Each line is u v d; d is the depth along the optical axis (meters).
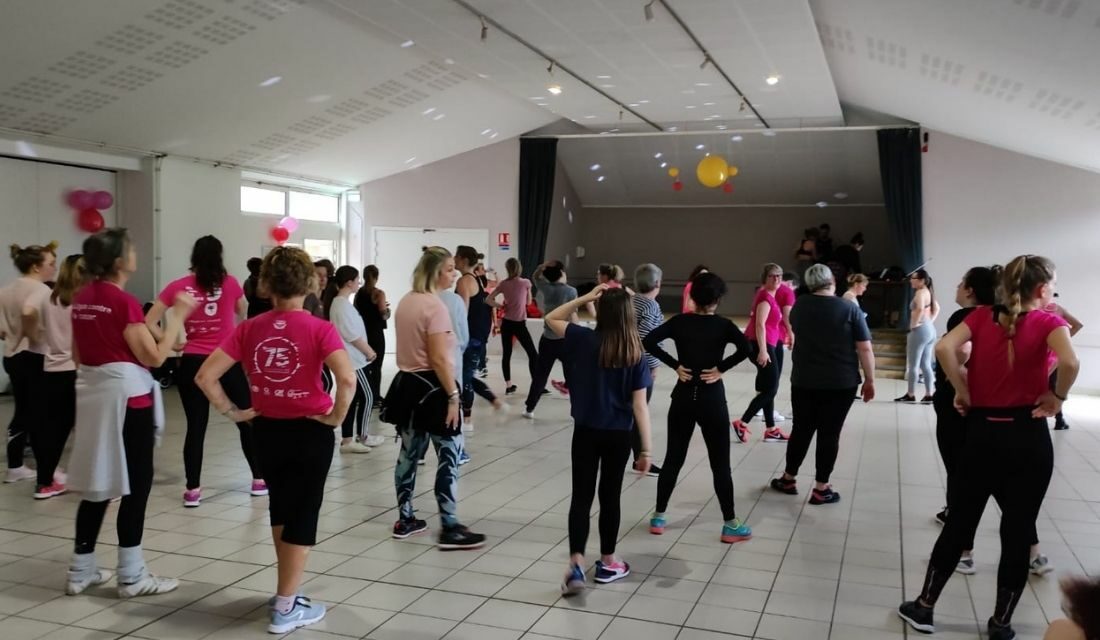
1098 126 8.60
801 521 5.16
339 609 3.76
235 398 5.36
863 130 14.05
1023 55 7.11
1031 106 8.84
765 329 7.12
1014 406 3.44
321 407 3.44
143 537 4.70
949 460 4.51
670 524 5.05
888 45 8.41
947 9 6.59
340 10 7.81
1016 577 3.44
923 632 3.58
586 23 7.99
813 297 5.46
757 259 18.73
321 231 13.96
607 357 3.90
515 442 7.36
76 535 3.87
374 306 8.09
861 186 16.66
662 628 3.60
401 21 8.00
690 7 7.39
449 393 4.48
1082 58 6.55
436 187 14.59
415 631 3.54
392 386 4.59
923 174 12.80
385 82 10.11
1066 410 10.05
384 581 4.09
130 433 3.75
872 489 5.97
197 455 5.29
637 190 18.16
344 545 4.60
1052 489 6.12
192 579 4.09
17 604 3.76
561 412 8.91
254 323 3.48
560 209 17.38
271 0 7.36
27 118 8.49
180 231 10.76
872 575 4.25
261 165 11.84
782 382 11.71
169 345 3.79
